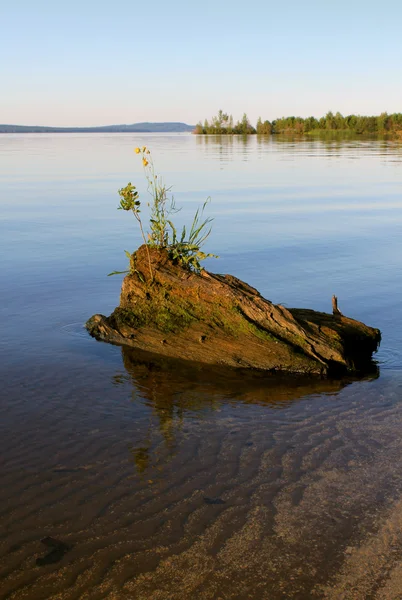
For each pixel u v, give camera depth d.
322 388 6.11
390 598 3.27
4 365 6.61
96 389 6.03
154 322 7.31
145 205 19.88
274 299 9.40
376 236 14.56
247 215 17.92
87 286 10.02
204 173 31.83
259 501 4.11
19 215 18.17
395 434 5.04
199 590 3.32
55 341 7.41
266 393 5.98
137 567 3.48
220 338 6.90
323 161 40.56
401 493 4.18
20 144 83.50
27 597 3.26
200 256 7.57
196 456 4.72
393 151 53.16
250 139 97.50
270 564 3.52
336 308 7.59
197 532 3.79
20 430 5.13
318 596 3.29
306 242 13.93
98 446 4.87
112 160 43.31
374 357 7.00
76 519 3.91
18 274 10.84
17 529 3.81
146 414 5.48
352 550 3.63
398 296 9.38
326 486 4.29
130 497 4.16
